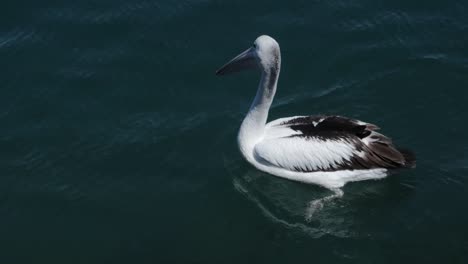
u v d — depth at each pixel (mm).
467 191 13562
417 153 14516
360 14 18172
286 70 16844
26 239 12930
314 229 13156
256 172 14336
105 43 17266
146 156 14578
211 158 14586
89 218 13305
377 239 12812
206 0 18438
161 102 15875
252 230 13133
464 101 15742
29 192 13828
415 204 13414
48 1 18375
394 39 17453
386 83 16375
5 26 17688
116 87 16156
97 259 12555
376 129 13711
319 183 13836
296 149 13477
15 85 16156
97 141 14891
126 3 18406
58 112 15539
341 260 12422
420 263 12219
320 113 15742
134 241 12852
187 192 13859
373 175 13656
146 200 13664
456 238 12633
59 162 14453
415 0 18391
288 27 17844
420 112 15570
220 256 12562
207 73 16641
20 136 14984
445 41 17297
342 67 16859
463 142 14742
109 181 14047
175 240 12875
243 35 17594
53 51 17000
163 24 17812
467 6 18219
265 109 13641
